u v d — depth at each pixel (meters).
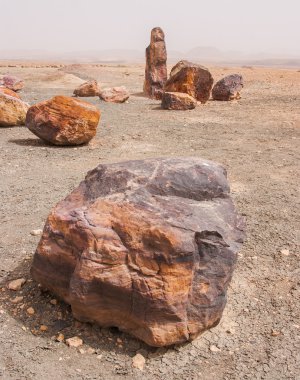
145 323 3.38
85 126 9.55
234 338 3.70
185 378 3.29
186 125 12.41
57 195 6.73
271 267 4.81
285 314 4.02
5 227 5.64
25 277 4.48
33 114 9.58
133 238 3.43
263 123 12.77
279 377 3.31
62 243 3.70
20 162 8.48
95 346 3.55
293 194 6.95
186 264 3.35
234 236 3.76
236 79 17.53
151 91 18.62
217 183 4.04
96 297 3.47
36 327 3.75
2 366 3.36
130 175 3.92
